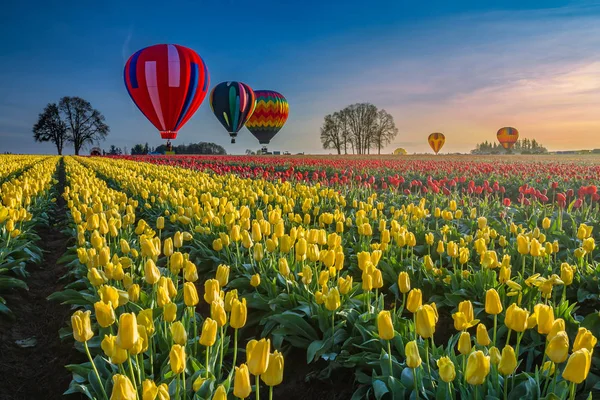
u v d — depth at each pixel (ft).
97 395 10.28
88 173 67.00
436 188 35.60
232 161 118.83
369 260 13.55
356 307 14.21
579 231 17.39
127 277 12.84
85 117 276.62
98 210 22.04
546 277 17.31
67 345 15.72
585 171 64.23
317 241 15.94
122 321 7.84
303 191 32.86
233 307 9.14
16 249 21.66
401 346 11.41
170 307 10.04
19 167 76.69
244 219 19.80
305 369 14.06
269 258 17.94
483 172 67.62
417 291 9.65
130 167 81.46
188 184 40.91
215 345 11.69
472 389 9.45
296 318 13.87
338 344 13.28
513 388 9.53
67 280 22.06
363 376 11.62
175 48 89.71
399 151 360.69
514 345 14.25
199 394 9.52
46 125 269.23
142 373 9.79
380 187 59.41
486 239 19.98
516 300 14.71
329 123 323.98
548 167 77.25
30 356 15.44
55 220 38.09
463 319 9.16
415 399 9.13
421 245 23.50
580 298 16.37
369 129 317.22
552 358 7.66
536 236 18.43
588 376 11.45
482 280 16.31
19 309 18.80
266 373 7.20
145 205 32.86
